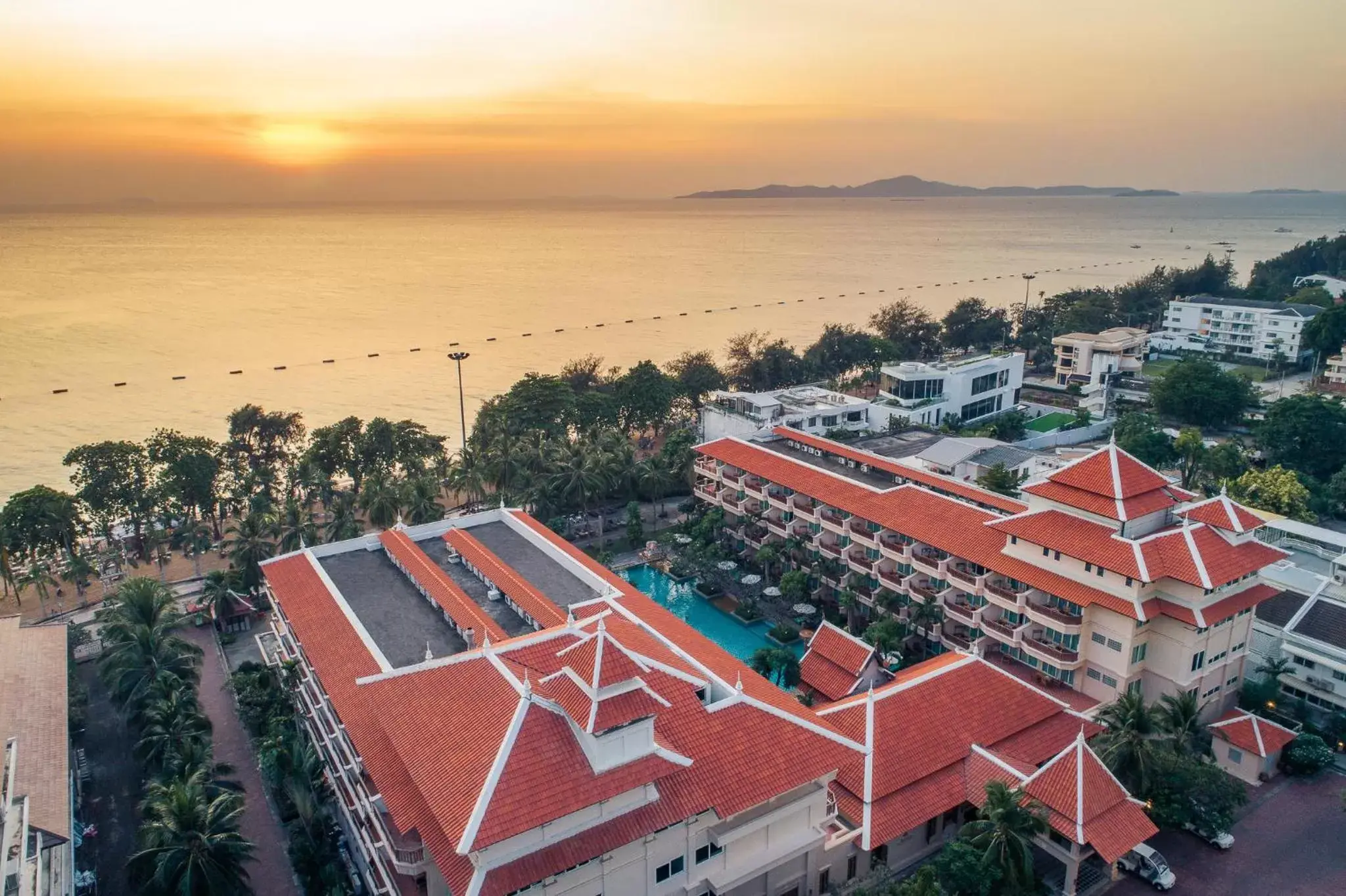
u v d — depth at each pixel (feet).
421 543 259.60
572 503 378.12
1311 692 223.71
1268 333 649.20
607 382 538.06
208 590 291.38
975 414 513.45
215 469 386.52
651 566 340.18
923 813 169.99
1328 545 296.92
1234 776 206.49
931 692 191.72
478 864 125.70
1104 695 218.59
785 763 155.53
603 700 134.41
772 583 312.29
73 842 172.24
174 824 154.81
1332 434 410.93
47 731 191.11
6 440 509.76
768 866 155.43
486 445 413.39
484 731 141.49
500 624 205.05
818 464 331.16
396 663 187.73
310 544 310.65
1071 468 231.50
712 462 363.76
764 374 578.25
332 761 194.29
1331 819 190.90
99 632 261.24
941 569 251.80
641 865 144.36
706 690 173.37
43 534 329.52
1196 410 497.87
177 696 204.44
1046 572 227.61
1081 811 161.27
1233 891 170.91
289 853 189.67
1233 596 213.05
